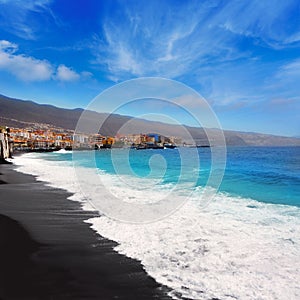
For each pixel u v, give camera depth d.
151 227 7.02
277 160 30.66
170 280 4.28
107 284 4.14
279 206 9.55
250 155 39.84
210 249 5.50
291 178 17.45
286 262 4.86
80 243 5.86
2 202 10.26
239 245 5.70
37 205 9.73
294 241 5.90
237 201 10.38
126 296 3.82
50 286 4.07
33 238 6.17
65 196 11.48
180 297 3.81
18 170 24.69
